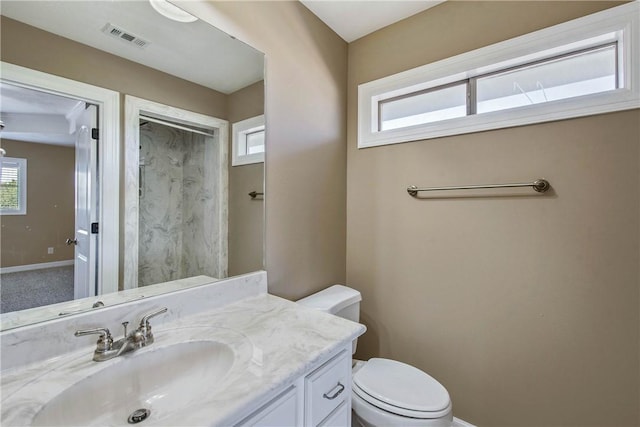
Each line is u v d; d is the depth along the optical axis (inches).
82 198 35.6
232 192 51.8
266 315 44.0
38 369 29.2
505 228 56.1
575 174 49.5
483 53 57.9
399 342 69.5
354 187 77.2
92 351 32.7
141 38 40.7
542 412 52.8
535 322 53.3
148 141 41.9
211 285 46.4
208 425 21.9
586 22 48.3
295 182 62.4
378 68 72.7
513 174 54.9
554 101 50.8
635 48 44.7
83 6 35.7
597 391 48.2
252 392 25.6
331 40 72.2
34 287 31.6
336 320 42.2
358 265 76.4
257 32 54.4
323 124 69.7
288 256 60.8
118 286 38.4
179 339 36.2
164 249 43.3
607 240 47.3
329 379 35.8
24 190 31.1
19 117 30.9
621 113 45.9
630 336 45.8
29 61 31.6
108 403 29.5
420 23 66.3
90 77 36.3
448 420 45.2
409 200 67.9
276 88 57.9
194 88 46.8
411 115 71.1
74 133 35.0
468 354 60.3
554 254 51.5
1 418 22.9
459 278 61.2
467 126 59.3
